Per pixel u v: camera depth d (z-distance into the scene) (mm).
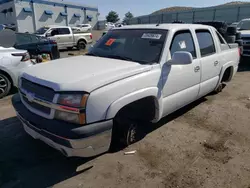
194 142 3451
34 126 2656
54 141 2492
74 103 2373
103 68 2875
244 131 3811
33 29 39844
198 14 38656
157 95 3166
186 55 3082
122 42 3740
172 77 3400
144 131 3771
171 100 3510
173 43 3500
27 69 3115
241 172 2779
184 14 40469
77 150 2434
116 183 2590
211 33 4574
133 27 3938
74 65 3064
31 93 2697
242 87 6363
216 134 3705
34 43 9047
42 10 40250
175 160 3006
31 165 2895
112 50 3707
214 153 3172
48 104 2496
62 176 2703
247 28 10984
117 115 2998
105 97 2490
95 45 4129
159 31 3559
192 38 3949
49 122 2490
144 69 2990
